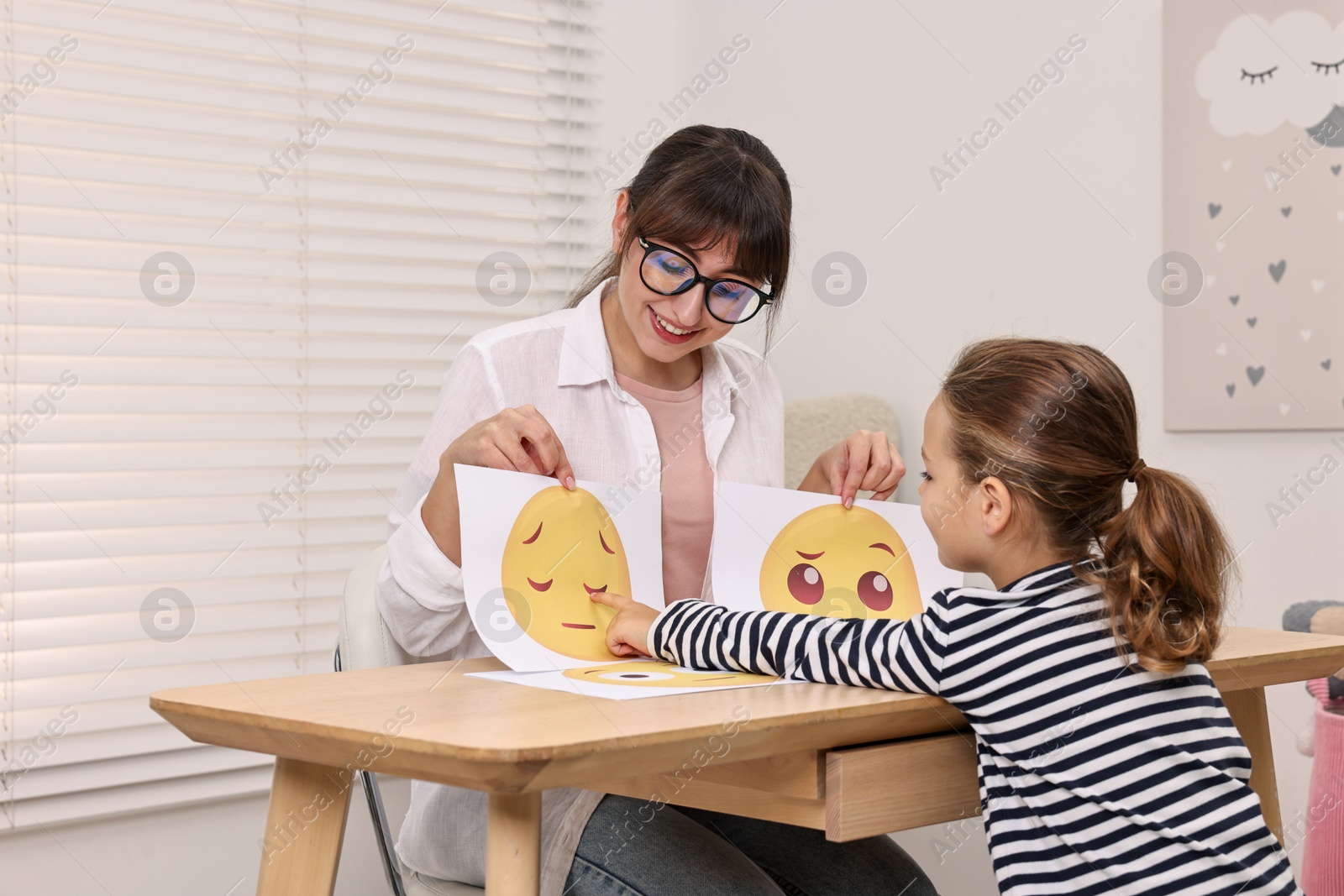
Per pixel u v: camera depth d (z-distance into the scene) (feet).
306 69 6.47
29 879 5.65
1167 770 2.70
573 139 7.34
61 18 5.80
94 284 5.85
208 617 6.13
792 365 7.17
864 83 6.55
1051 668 2.77
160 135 6.05
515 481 3.55
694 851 3.35
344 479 6.54
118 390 5.93
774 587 3.85
